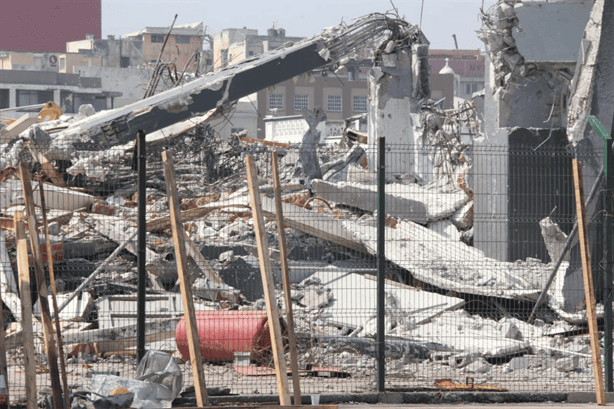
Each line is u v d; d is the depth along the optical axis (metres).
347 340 11.91
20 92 93.94
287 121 89.31
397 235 18.00
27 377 7.86
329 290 14.47
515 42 18.94
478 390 9.93
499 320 14.33
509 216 16.86
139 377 9.00
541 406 9.51
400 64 30.42
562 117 19.30
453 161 24.20
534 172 17.11
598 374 9.50
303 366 11.18
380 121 30.30
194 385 8.90
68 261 15.50
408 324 13.09
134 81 103.69
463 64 125.81
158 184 25.55
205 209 18.20
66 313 12.56
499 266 15.75
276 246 17.30
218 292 14.10
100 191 22.28
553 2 18.88
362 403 9.54
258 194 8.86
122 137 23.14
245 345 11.00
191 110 24.02
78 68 100.88
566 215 15.66
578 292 14.22
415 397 9.63
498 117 19.39
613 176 10.35
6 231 16.25
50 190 19.38
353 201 20.38
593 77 15.84
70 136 22.83
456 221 20.12
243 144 30.91
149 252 15.50
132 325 11.82
